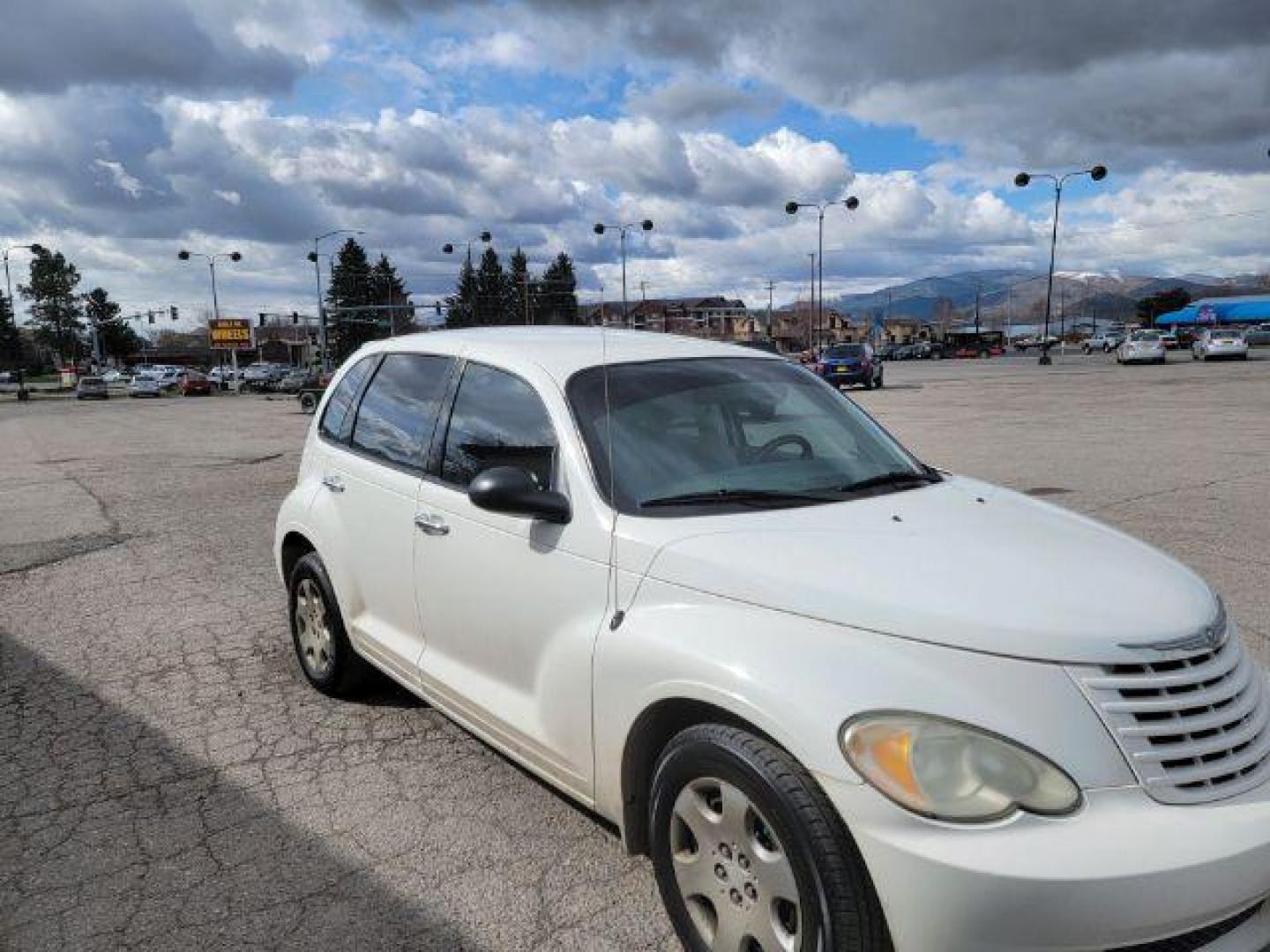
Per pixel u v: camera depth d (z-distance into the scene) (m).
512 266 121.81
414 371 4.36
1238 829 2.22
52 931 3.06
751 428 3.61
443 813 3.73
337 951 2.93
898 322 175.12
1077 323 174.00
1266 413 18.17
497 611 3.47
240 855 3.47
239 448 19.66
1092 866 2.10
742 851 2.52
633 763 2.92
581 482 3.20
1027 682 2.32
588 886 3.23
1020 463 12.37
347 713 4.74
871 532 2.94
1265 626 5.41
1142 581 2.71
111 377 106.06
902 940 2.19
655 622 2.81
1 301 133.75
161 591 7.26
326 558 4.62
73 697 5.07
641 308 107.25
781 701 2.39
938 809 2.18
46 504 11.89
